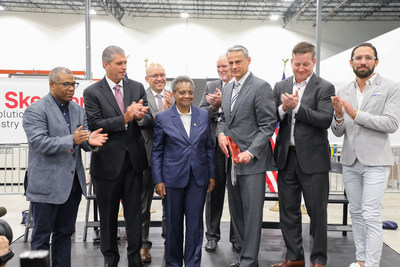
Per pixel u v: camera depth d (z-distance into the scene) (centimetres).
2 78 376
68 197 213
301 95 244
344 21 1291
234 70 242
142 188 270
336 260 282
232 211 260
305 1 1145
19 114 382
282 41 1262
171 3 1184
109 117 230
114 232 239
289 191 250
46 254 65
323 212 239
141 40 1248
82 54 1223
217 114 277
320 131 238
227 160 256
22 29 1212
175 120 242
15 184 712
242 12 1249
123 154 231
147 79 314
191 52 1255
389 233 358
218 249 308
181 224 247
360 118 218
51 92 213
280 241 334
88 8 422
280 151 249
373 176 224
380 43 385
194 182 241
